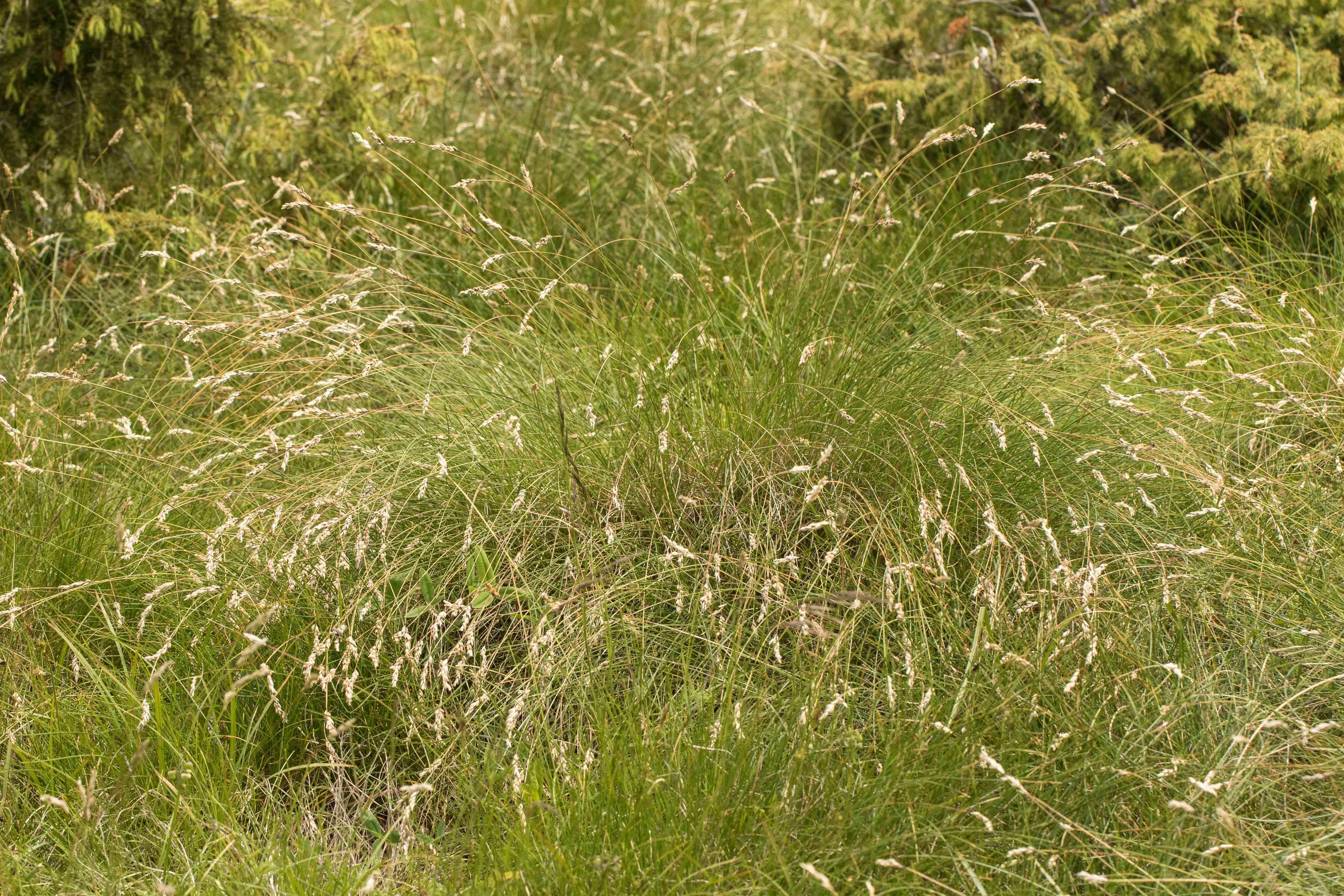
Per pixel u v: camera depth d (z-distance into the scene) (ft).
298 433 11.11
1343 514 10.34
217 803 8.39
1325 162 14.26
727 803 7.92
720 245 15.26
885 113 17.26
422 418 11.51
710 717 8.55
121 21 14.37
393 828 8.39
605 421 11.09
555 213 15.84
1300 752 8.64
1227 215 14.97
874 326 12.34
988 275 14.42
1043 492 10.32
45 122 14.93
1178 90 16.16
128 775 8.07
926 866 7.63
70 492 10.95
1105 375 11.70
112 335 13.32
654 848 7.68
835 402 10.96
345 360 12.09
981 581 9.25
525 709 9.15
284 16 17.10
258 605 9.50
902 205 15.43
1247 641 9.44
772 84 19.81
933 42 18.33
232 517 9.79
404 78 17.38
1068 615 9.39
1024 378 11.27
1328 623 9.46
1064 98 15.78
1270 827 8.16
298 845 8.21
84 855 7.99
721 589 9.77
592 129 18.63
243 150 16.48
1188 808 7.39
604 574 9.93
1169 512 10.63
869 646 9.78
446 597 10.17
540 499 10.51
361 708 9.32
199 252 13.66
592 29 23.58
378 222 13.99
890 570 9.00
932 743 8.29
